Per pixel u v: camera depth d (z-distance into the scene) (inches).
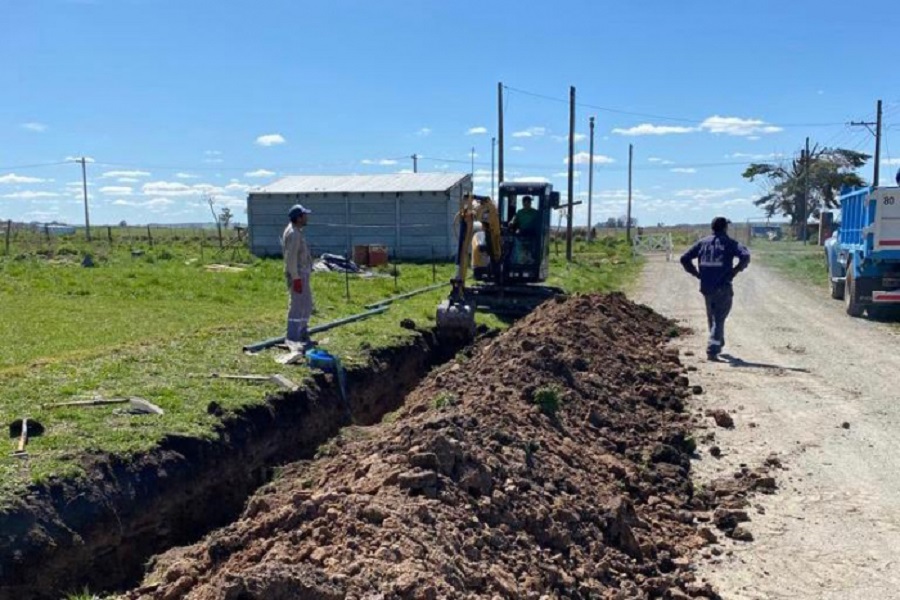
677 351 502.3
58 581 221.0
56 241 1728.6
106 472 252.1
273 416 335.0
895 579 214.8
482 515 204.5
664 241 1850.4
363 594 156.6
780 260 1423.5
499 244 629.0
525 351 386.0
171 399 321.7
